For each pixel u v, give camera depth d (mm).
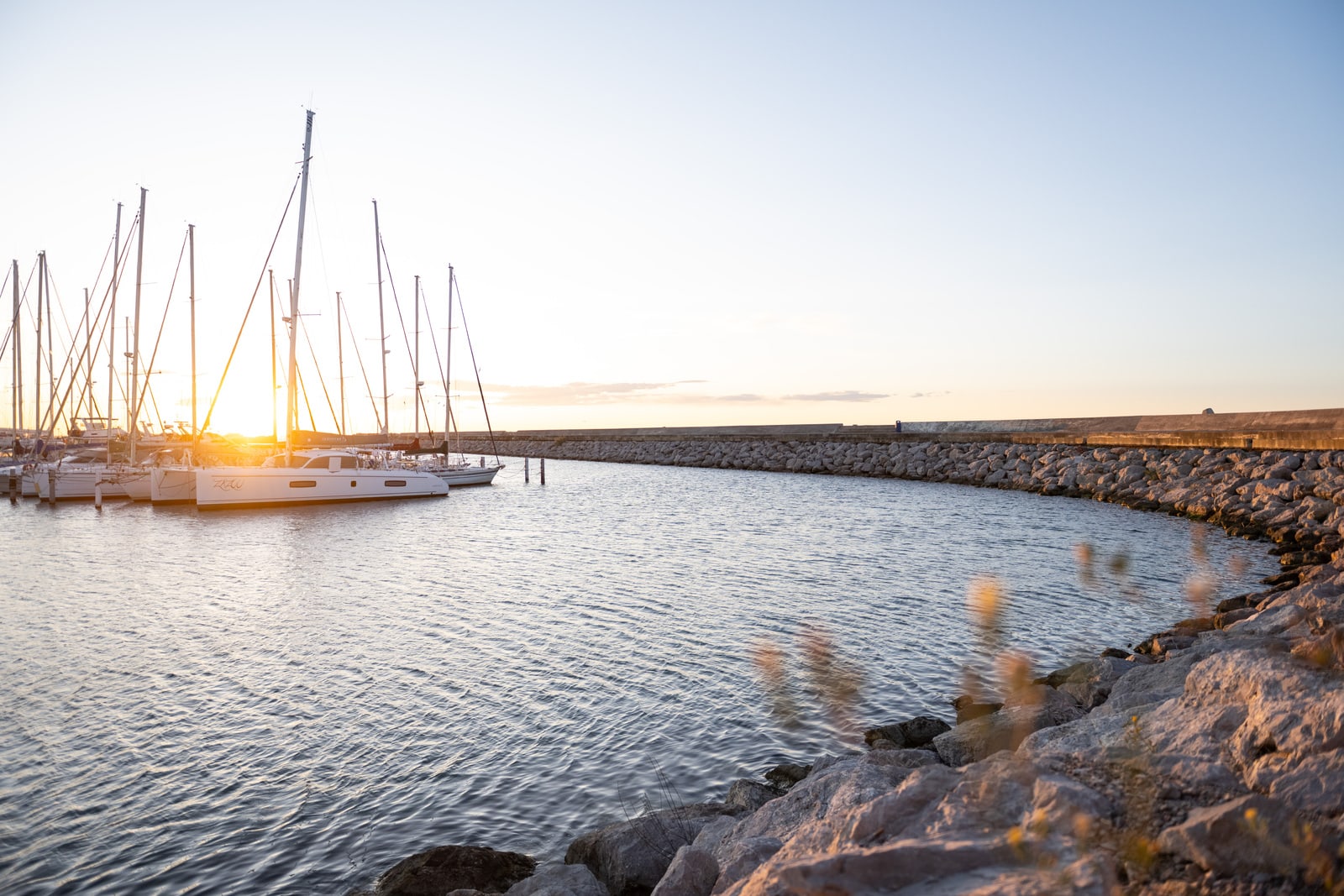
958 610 15984
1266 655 5844
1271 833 3799
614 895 6648
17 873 7281
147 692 11711
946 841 4328
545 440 101625
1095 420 54531
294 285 39781
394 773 9195
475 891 6555
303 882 7211
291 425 39938
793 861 4387
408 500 42250
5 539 28359
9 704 11266
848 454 60000
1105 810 4449
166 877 7262
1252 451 35094
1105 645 13625
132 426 43188
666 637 14305
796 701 10961
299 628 15195
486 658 13148
